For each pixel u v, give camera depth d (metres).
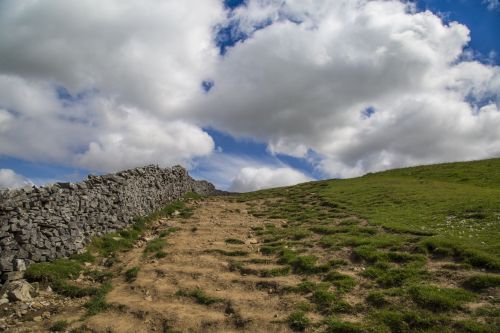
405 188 39.44
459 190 35.91
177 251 23.80
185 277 19.94
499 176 42.78
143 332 15.08
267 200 44.44
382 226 25.03
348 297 15.98
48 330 14.98
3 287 16.92
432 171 52.00
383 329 13.34
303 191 47.38
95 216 24.88
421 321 13.36
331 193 41.41
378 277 17.11
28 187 20.22
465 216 25.52
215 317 15.72
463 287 15.29
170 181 42.09
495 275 15.67
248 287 18.34
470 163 54.53
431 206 29.84
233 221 32.00
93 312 16.56
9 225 18.41
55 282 18.56
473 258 17.17
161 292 18.31
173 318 15.72
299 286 17.36
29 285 17.55
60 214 21.45
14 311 15.81
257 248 23.58
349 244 21.64
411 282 16.16
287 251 21.97
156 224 32.06
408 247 20.06
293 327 14.47
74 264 20.67
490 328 12.41
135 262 22.31
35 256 19.28
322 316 14.96
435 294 14.58
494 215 24.61
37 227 19.75
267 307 16.17
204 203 45.28
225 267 20.95
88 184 25.94
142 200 32.78
